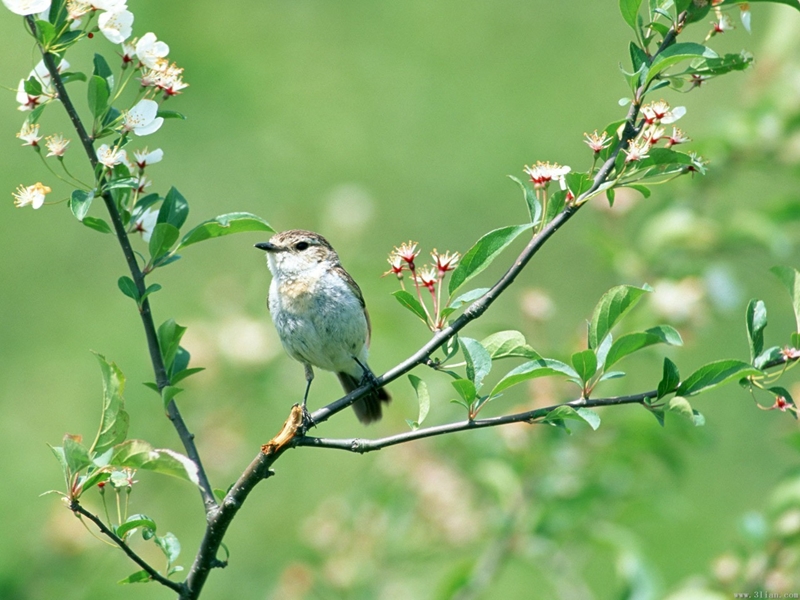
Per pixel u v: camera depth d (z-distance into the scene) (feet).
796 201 37.70
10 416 49.42
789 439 31.04
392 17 68.08
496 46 67.31
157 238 21.26
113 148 20.85
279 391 42.16
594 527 34.12
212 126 62.39
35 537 36.40
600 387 34.76
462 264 20.67
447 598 33.22
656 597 31.78
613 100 64.49
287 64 65.62
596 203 38.29
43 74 20.74
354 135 62.95
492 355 20.68
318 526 35.76
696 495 48.49
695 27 60.44
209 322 42.22
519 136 63.46
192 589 20.22
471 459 36.94
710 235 37.40
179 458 18.28
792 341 20.47
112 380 19.56
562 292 56.18
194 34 66.13
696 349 49.16
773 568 30.19
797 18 39.81
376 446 20.11
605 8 68.54
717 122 39.55
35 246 56.44
